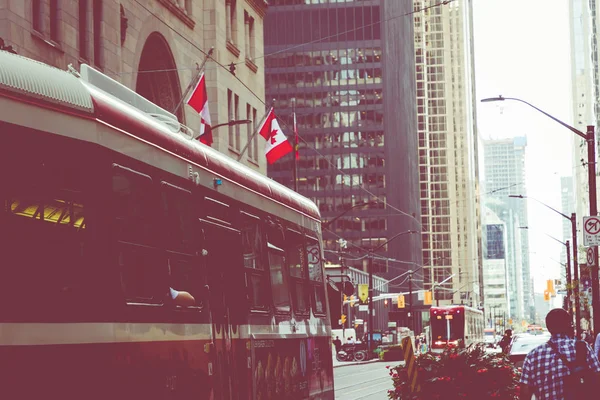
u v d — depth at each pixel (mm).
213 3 50750
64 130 7523
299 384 14531
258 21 60688
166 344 9117
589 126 32875
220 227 11234
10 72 7082
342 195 146375
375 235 145250
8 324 6676
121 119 8547
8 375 6648
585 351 10234
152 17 42469
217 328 10812
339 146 146750
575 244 62625
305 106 146875
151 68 44719
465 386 15445
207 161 11086
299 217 15680
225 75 52156
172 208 9617
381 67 146500
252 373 12023
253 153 58531
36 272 6996
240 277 11859
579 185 179125
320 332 16344
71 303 7352
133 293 8391
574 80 190625
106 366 7754
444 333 64438
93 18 36438
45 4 32219
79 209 7594
